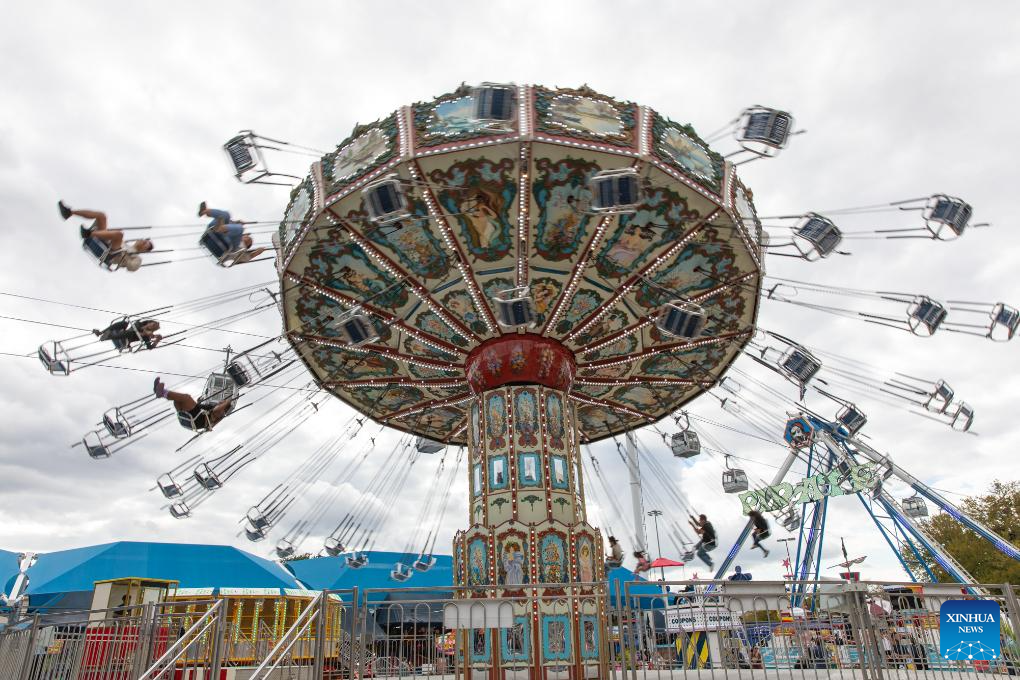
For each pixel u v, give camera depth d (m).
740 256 13.70
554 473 14.27
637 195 10.27
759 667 10.67
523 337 15.19
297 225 13.09
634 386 17.97
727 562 30.05
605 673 11.52
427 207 12.38
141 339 13.02
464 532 13.98
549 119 11.45
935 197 12.14
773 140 11.85
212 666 8.25
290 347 15.62
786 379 15.66
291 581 25.95
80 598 22.08
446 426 20.41
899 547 37.16
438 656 13.58
